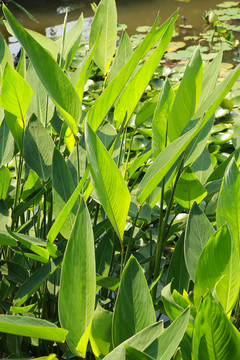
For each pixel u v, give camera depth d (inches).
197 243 40.1
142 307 33.2
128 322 33.2
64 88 40.0
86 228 31.5
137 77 41.8
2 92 41.9
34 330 27.9
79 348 30.5
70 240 32.0
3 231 43.5
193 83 41.7
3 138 55.9
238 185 34.5
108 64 57.9
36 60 38.3
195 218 40.8
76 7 213.0
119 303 33.2
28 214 59.5
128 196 34.6
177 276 46.8
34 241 42.0
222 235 32.1
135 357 27.2
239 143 59.7
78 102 41.2
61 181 45.4
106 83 58.5
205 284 34.0
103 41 56.9
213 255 32.8
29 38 37.6
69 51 59.4
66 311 31.5
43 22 195.9
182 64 152.5
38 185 53.5
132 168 53.9
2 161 54.5
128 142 103.0
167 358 26.7
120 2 220.7
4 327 27.4
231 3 217.9
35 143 52.7
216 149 99.9
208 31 184.4
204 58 156.3
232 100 122.6
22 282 47.8
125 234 59.0
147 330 29.7
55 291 49.1
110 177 33.2
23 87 41.8
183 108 42.6
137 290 33.5
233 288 33.0
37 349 54.6
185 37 179.0
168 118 43.3
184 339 34.5
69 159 53.2
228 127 108.7
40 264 53.4
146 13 206.5
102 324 35.5
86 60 43.4
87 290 31.6
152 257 51.4
